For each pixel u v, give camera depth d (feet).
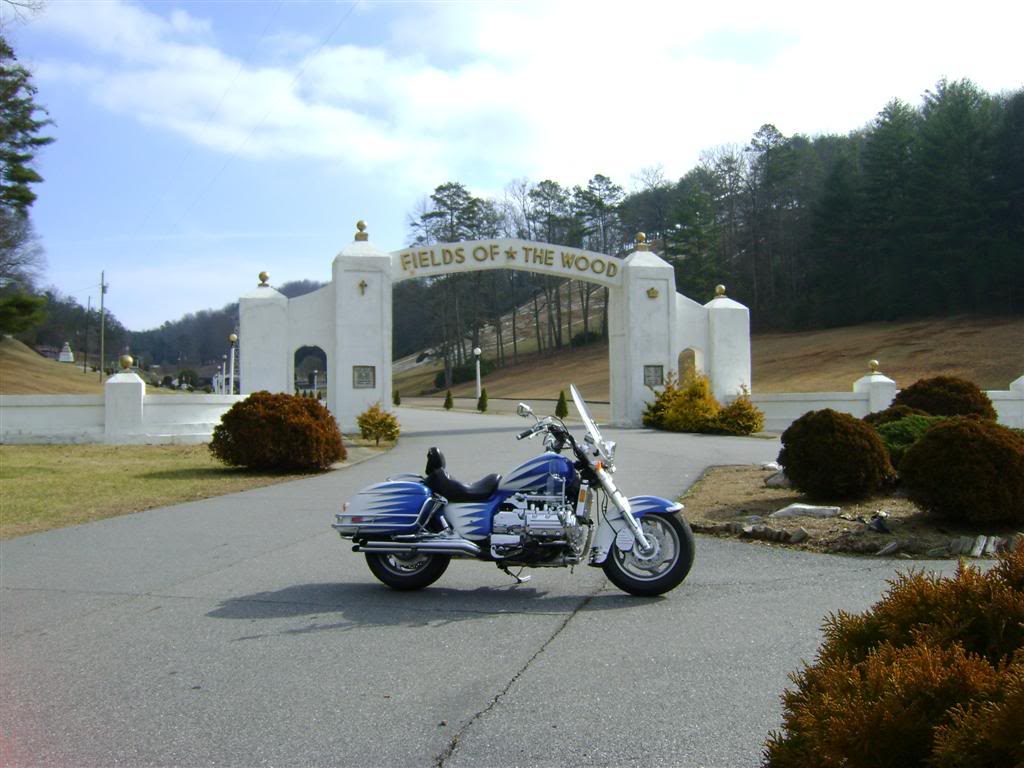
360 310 83.71
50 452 67.82
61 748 14.53
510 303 356.59
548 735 14.44
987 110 223.92
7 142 137.08
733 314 96.12
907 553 28.17
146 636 21.01
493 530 23.93
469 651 19.11
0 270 184.75
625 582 23.53
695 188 261.03
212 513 40.34
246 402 57.36
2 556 31.07
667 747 13.83
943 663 9.59
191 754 14.17
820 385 175.94
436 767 13.43
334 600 24.08
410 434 87.61
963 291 218.59
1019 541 12.62
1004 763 8.13
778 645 18.84
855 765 8.89
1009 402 87.35
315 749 14.23
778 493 39.52
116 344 422.41
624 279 93.25
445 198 272.51
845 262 246.47
